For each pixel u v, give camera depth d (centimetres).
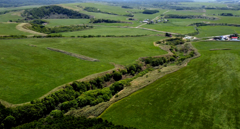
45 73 6519
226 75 7019
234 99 5472
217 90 6006
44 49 9056
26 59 7562
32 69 6712
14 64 6956
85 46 10306
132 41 12338
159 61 8762
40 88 5516
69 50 9325
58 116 4619
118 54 9331
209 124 4497
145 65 8469
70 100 5347
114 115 4941
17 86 5481
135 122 4662
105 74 6869
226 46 11812
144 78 7156
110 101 5562
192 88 6216
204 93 5875
